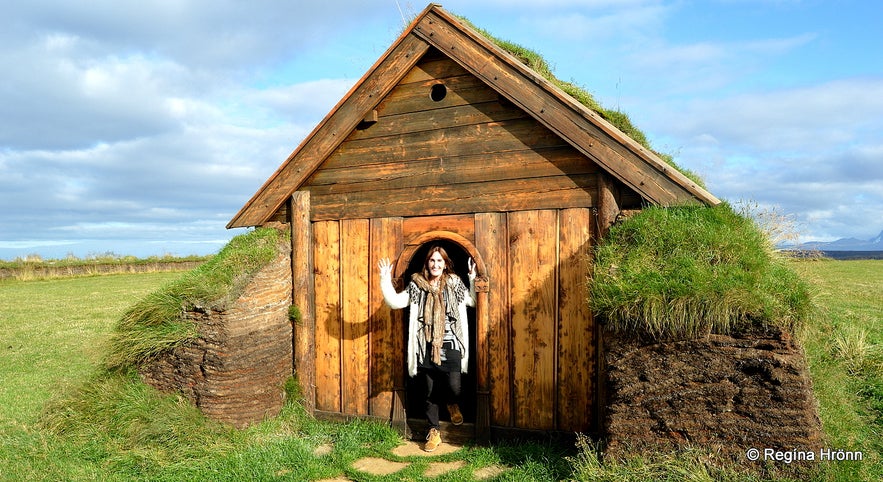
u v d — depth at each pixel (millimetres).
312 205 6879
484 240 6043
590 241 5645
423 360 5887
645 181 5340
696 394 4367
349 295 6688
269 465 5352
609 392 4762
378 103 6438
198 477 5188
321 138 6664
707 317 4277
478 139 6109
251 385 6180
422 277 5992
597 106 7105
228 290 6086
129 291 21609
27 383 8312
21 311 16031
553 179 5793
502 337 5938
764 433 4195
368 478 5133
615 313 4566
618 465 4473
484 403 5973
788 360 4141
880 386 6605
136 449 5555
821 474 4051
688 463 4262
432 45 6145
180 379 6152
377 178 6562
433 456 5711
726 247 4809
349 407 6656
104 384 6410
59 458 5508
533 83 5695
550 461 5176
